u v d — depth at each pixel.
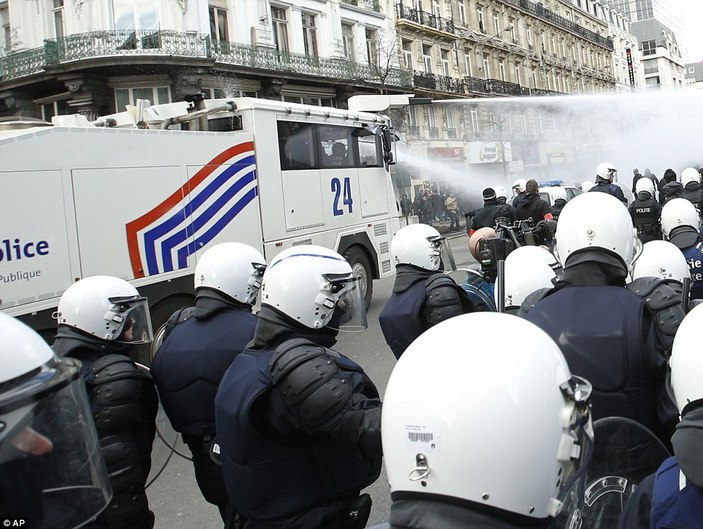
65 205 6.62
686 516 1.49
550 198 16.77
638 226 8.95
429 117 35.28
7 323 1.54
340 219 10.88
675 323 2.39
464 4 40.50
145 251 7.44
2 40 23.83
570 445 1.31
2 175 6.10
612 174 9.51
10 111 23.75
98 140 6.99
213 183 8.44
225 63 23.31
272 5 26.02
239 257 3.20
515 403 1.26
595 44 62.19
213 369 2.92
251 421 2.11
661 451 1.98
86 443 1.60
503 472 1.23
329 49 28.62
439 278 3.73
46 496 1.46
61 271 6.54
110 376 2.59
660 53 90.94
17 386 1.43
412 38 34.78
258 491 2.15
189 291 7.98
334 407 2.02
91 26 21.83
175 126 9.59
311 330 2.33
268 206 9.34
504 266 3.68
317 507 2.16
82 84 21.47
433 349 1.37
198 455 3.03
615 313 2.33
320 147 10.52
